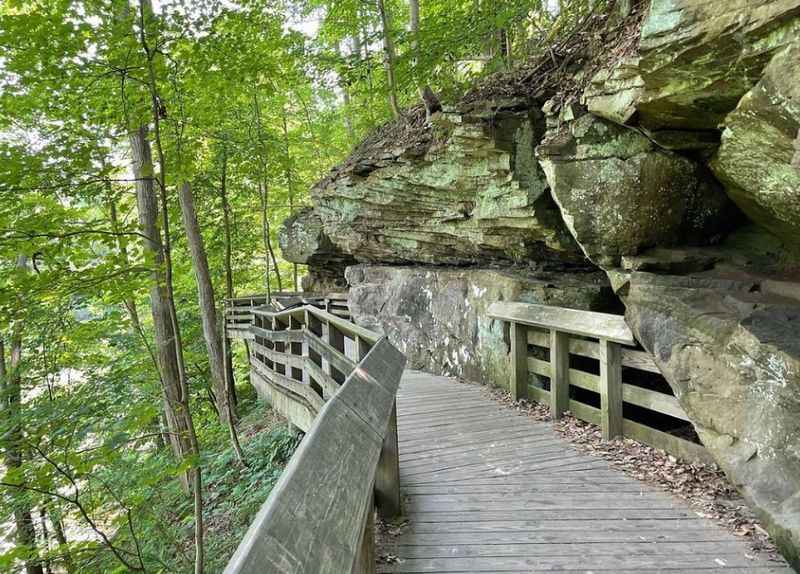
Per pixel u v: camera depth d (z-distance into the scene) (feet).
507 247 22.94
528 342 19.83
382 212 29.50
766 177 10.99
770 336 10.04
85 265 12.98
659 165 13.98
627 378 18.07
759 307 11.21
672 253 14.39
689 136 12.75
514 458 14.16
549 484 12.40
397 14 37.04
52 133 13.20
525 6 21.17
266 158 35.78
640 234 14.64
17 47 11.23
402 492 12.09
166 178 14.51
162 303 25.63
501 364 22.03
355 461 6.11
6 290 11.84
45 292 12.42
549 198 19.65
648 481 12.36
